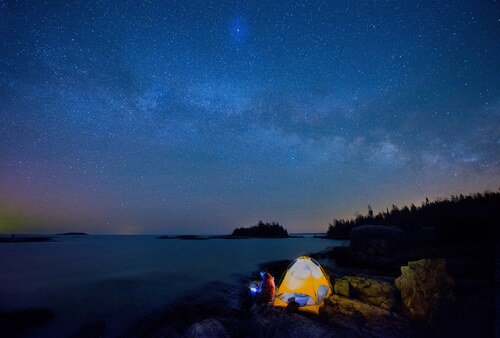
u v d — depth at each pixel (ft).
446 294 25.04
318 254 107.34
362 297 34.91
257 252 159.94
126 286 66.18
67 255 148.77
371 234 83.46
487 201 104.12
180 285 66.54
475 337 20.15
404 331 23.86
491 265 34.94
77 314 44.24
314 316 28.60
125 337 34.22
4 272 88.48
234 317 38.40
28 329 37.73
